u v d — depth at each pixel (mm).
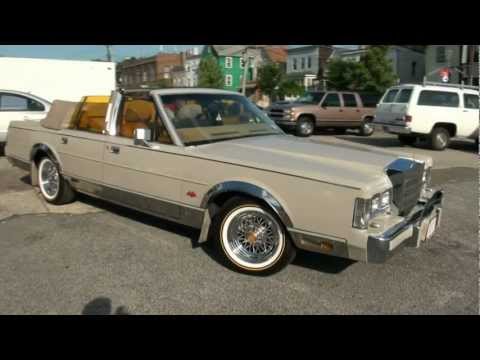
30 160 6219
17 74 14359
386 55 35375
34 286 3693
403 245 3547
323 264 4195
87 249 4488
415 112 13133
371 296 3613
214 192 3938
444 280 3930
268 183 3664
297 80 49500
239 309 3375
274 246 3797
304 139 4793
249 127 4914
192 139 4355
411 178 3811
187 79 74250
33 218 5473
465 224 5629
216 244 4094
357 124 17516
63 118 5754
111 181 4926
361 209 3297
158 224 5262
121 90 4887
